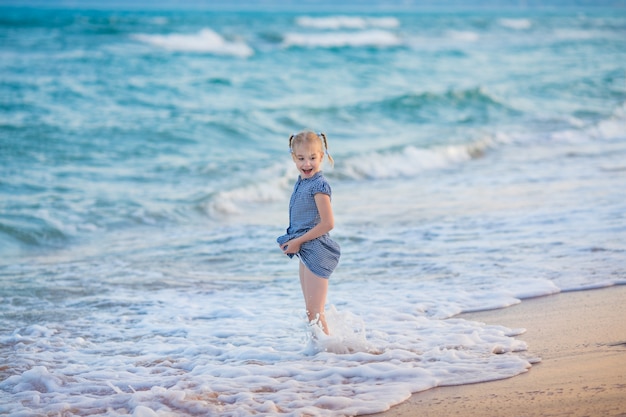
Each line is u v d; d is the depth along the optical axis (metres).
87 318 6.46
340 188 12.92
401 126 20.34
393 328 5.65
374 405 4.02
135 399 4.28
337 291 6.91
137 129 17.58
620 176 12.66
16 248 9.08
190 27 48.31
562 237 8.55
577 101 25.17
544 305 6.18
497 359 4.74
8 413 4.22
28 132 16.69
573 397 3.96
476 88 24.02
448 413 3.89
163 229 10.20
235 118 19.39
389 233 9.30
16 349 5.62
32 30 38.59
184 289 7.37
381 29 60.53
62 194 11.77
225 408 4.12
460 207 10.75
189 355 5.34
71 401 4.41
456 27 68.62
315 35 48.00
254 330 5.94
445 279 7.19
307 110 21.05
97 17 54.84
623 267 7.21
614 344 4.97
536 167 14.30
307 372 4.66
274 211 11.44
